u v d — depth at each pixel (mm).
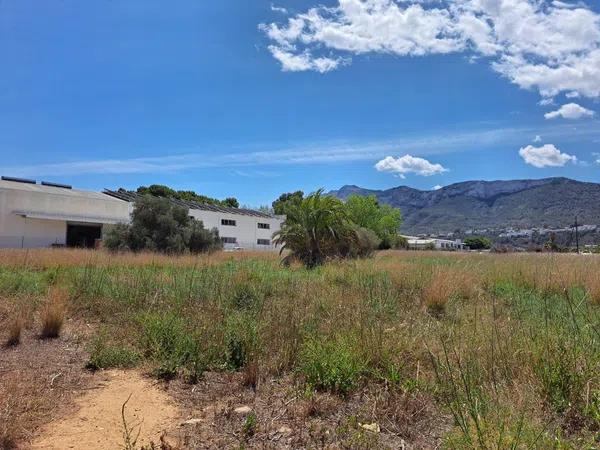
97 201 42031
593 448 2805
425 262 15102
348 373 4164
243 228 56031
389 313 6590
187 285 8539
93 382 4547
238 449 3078
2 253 16656
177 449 3041
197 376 4605
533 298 7867
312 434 3307
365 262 14141
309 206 17328
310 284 9188
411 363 4465
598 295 7758
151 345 5293
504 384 3781
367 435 3205
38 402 3871
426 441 3184
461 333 5070
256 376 4465
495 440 2805
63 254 17141
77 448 3154
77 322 7066
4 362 5117
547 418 3248
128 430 3438
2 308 7316
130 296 7953
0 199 36281
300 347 4953
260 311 6500
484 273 11094
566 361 3730
